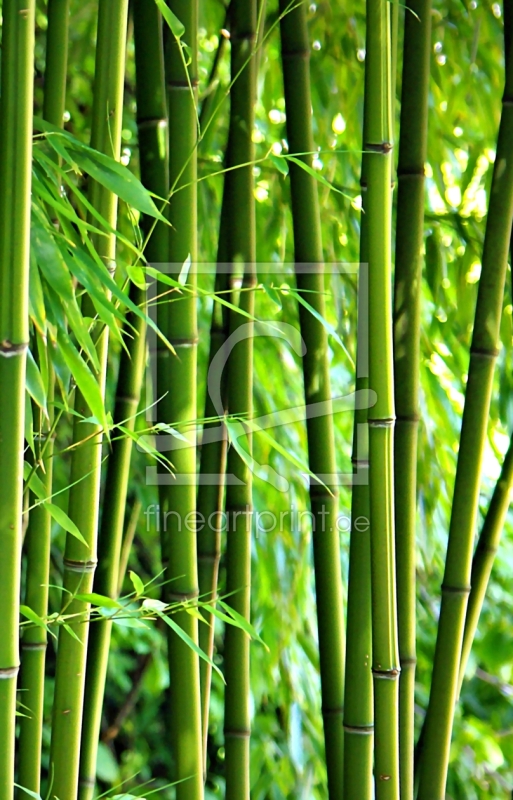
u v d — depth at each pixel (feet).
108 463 14.93
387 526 14.10
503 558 18.90
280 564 17.13
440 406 16.87
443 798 14.70
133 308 13.65
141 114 14.55
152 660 19.66
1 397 13.25
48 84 14.49
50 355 14.28
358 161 16.81
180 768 14.46
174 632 14.42
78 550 14.20
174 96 14.34
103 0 13.94
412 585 14.62
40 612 14.67
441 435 16.90
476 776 18.74
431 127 16.71
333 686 14.84
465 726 19.13
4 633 13.33
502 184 14.64
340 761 14.83
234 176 14.75
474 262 16.57
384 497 14.08
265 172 16.71
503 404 16.63
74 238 13.89
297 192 14.80
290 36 14.78
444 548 17.38
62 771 14.20
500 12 16.40
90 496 14.19
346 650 14.47
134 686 20.45
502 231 14.65
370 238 14.01
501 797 19.25
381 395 14.05
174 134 14.34
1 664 13.34
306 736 17.33
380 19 13.97
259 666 17.26
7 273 13.21
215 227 16.71
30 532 14.65
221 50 15.25
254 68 14.75
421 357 16.87
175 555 14.40
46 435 14.48
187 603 14.32
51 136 13.69
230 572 14.94
